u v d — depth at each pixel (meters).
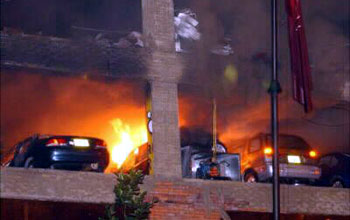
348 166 56.59
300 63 44.16
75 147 48.34
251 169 55.00
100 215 55.28
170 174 48.03
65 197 45.22
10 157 53.38
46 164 48.03
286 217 56.41
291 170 53.50
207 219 47.44
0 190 44.03
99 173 46.44
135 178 43.44
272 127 33.19
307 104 43.69
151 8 51.09
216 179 50.59
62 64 48.12
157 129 48.91
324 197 50.78
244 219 54.12
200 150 53.47
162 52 50.56
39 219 54.75
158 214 46.56
